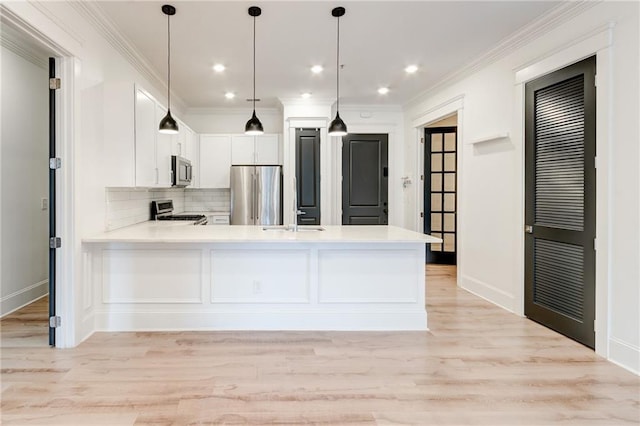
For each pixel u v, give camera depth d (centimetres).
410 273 326
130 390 218
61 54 266
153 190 497
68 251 276
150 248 317
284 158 585
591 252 274
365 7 297
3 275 360
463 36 351
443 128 595
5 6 201
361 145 636
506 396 213
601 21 263
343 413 196
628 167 243
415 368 248
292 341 295
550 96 314
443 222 610
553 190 313
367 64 427
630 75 241
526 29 331
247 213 575
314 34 346
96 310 316
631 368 243
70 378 231
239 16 309
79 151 280
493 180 392
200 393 215
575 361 257
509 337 303
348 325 324
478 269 424
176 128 346
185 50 381
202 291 321
